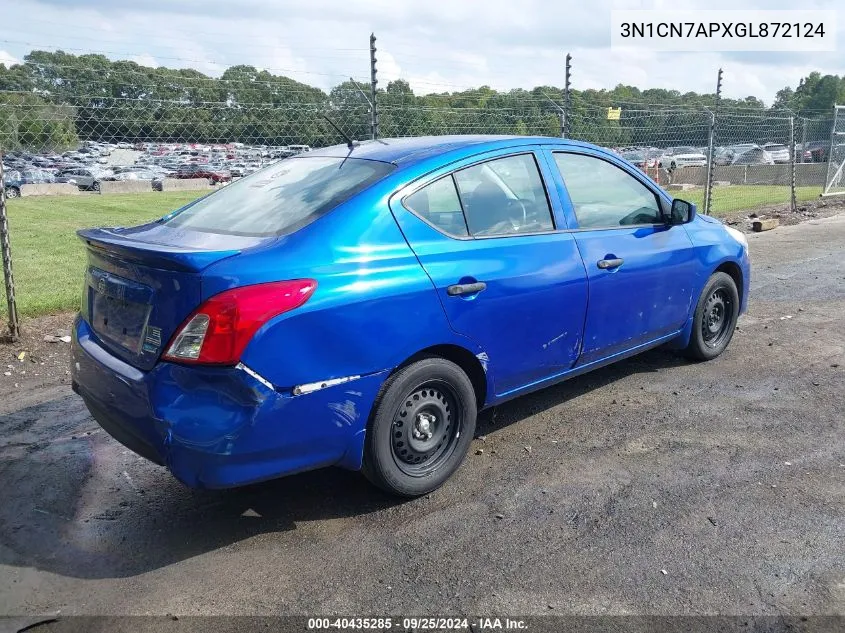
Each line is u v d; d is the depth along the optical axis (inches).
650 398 191.8
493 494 143.1
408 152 151.8
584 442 165.8
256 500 143.3
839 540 123.9
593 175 177.6
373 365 127.9
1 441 172.2
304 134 429.4
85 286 145.3
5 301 297.0
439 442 144.5
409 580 115.9
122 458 163.2
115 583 117.0
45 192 1291.8
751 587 111.8
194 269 113.0
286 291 117.0
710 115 530.3
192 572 119.7
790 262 386.3
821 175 930.7
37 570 120.8
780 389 196.5
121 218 805.9
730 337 226.8
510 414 183.5
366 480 150.5
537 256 155.9
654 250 186.1
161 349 116.9
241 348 112.6
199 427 112.7
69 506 142.1
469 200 149.1
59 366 225.5
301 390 119.2
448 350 143.2
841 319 267.9
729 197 738.2
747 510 134.2
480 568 118.5
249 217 140.9
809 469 150.0
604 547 123.4
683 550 122.0
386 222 134.5
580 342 168.9
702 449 160.6
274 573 118.9
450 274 139.3
